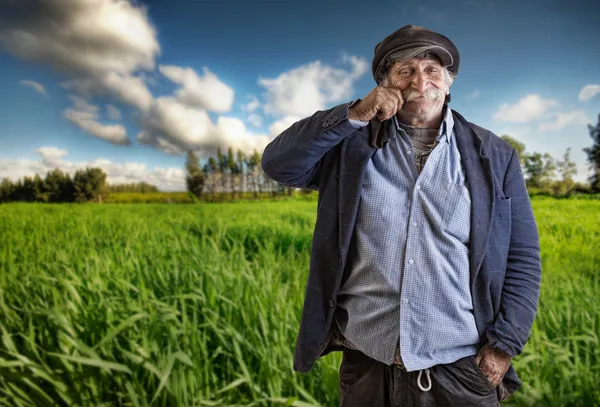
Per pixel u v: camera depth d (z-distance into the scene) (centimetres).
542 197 858
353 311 135
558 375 247
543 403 216
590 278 417
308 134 126
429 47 125
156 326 230
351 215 129
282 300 291
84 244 523
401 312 125
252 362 262
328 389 227
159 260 399
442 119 138
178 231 569
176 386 209
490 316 129
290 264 424
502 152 137
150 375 225
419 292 125
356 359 140
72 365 228
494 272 128
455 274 126
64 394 210
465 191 127
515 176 135
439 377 128
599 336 288
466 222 126
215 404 216
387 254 127
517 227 133
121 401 225
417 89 128
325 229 136
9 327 273
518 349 124
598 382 238
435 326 125
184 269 364
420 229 126
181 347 254
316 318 137
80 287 319
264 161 139
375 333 130
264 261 412
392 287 127
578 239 544
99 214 757
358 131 137
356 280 133
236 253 427
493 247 128
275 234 617
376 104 119
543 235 578
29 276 359
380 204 129
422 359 126
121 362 246
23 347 258
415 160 133
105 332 255
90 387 221
